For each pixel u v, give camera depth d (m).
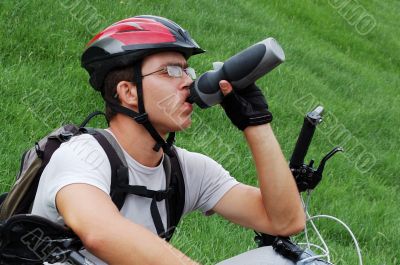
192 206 4.75
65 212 3.64
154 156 4.32
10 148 8.24
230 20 18.52
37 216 3.60
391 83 22.22
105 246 3.46
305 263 4.29
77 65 11.34
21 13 11.85
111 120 4.39
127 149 4.26
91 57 4.38
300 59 19.02
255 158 4.43
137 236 3.48
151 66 4.21
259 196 4.72
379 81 21.44
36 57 11.07
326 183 11.59
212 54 15.12
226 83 4.07
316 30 23.86
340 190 11.55
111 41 4.25
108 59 4.25
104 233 3.48
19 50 11.01
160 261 3.44
